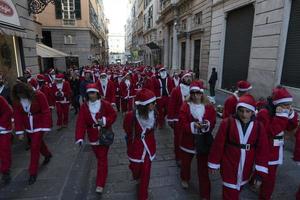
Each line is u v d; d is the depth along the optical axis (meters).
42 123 4.75
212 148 3.21
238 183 3.10
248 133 2.98
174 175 4.89
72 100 10.82
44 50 18.92
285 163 5.32
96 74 13.35
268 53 10.08
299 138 3.62
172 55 29.39
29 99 4.58
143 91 3.74
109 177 4.84
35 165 4.69
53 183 4.64
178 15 25.44
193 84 3.93
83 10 31.06
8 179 4.68
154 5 40.47
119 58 98.00
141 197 3.84
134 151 3.84
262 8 10.41
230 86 14.20
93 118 4.16
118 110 11.71
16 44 10.39
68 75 11.50
